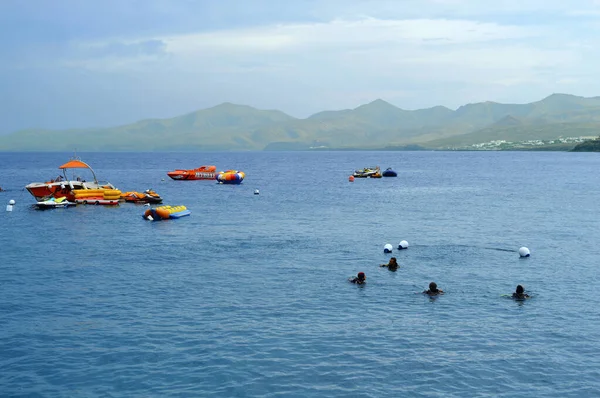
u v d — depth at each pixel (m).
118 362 24.55
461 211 78.94
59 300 33.47
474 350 25.69
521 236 56.44
